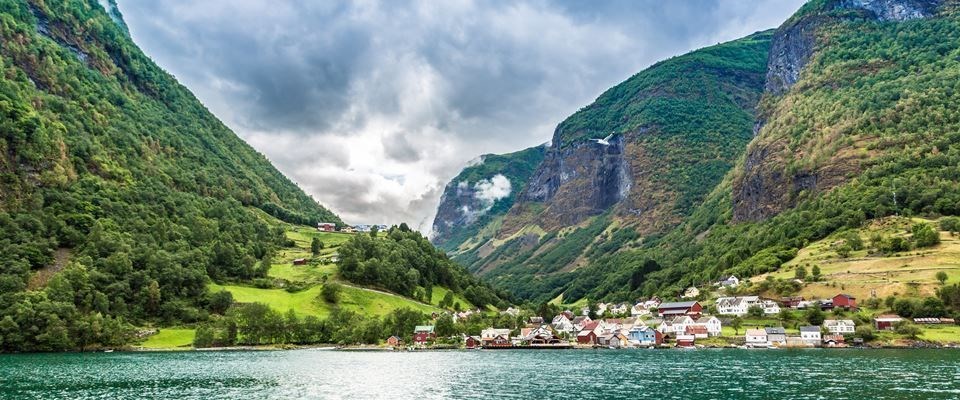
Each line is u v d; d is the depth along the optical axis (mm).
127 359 188375
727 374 137125
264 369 159000
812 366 148875
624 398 107812
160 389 121500
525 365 169375
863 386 112938
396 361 185375
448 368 161125
